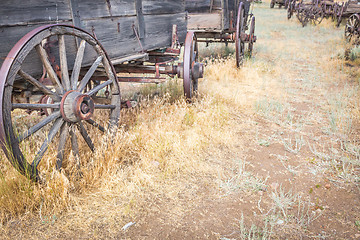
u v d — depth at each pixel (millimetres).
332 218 2764
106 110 4797
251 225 2678
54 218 2678
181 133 4438
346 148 4078
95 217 2740
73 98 2896
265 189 3229
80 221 2666
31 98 3047
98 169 3227
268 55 11570
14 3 2588
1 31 2531
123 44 4113
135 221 2721
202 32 8906
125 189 3115
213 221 2736
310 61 10570
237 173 3547
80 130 3252
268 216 2787
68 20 3166
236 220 2752
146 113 4977
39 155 2732
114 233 2564
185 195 3119
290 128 4980
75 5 3213
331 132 4734
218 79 7840
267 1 38656
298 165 3750
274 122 5254
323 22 20609
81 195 3018
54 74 2854
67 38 3170
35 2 2773
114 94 3754
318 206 2945
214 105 5438
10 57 2357
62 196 2801
